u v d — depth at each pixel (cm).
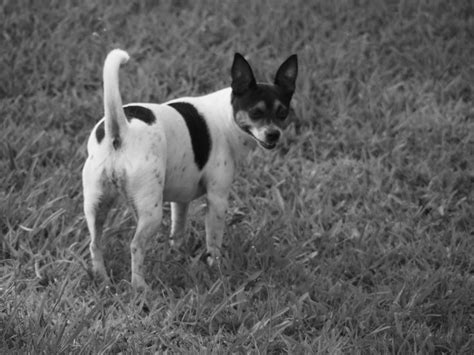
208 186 970
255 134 962
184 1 1689
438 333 890
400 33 1609
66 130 1270
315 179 1201
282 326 863
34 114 1273
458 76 1463
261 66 1466
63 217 1021
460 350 852
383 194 1178
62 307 869
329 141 1295
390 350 857
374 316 901
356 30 1606
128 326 842
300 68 1460
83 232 1022
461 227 1134
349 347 845
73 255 948
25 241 991
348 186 1182
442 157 1258
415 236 1097
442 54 1524
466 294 969
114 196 890
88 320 825
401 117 1359
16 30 1498
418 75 1497
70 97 1341
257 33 1588
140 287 909
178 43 1516
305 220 1097
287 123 1336
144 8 1647
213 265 976
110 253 977
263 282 948
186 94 1379
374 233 1076
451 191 1204
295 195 1157
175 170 922
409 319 921
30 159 1162
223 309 887
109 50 1480
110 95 838
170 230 1059
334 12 1662
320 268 1010
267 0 1673
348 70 1481
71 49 1467
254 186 1180
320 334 865
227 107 970
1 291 886
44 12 1568
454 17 1662
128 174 866
